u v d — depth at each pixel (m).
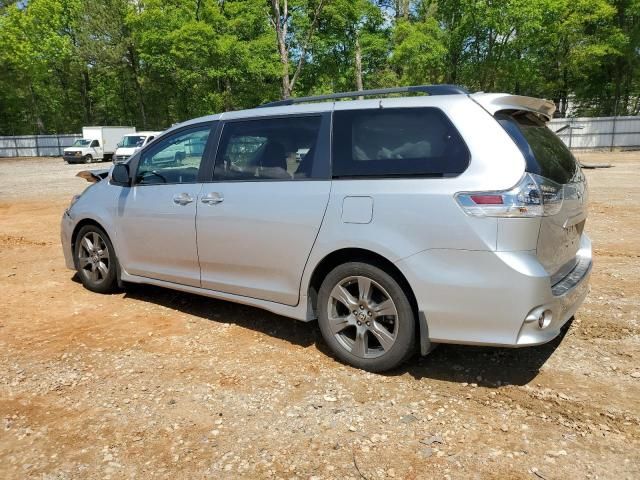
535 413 3.10
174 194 4.55
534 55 32.44
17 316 4.89
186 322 4.68
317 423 3.04
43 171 27.48
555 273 3.41
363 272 3.53
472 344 3.22
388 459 2.70
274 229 3.89
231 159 4.26
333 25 29.73
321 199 3.66
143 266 4.95
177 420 3.11
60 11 44.19
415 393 3.36
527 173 3.09
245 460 2.72
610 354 3.82
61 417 3.17
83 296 5.44
